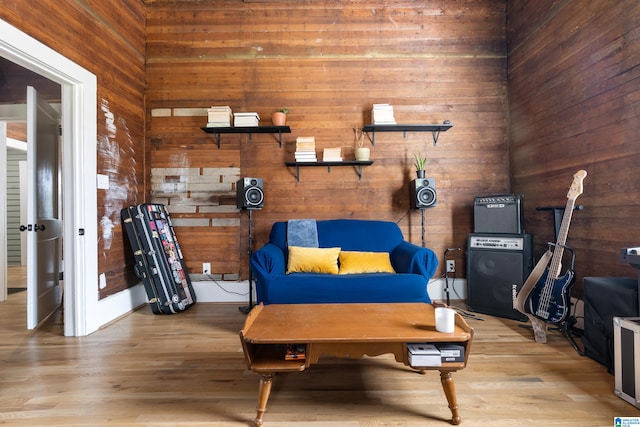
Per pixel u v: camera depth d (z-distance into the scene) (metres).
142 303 3.40
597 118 2.39
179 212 3.55
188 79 3.57
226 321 2.89
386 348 1.50
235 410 1.57
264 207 3.55
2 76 3.37
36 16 2.14
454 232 3.54
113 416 1.53
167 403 1.63
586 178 2.49
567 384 1.78
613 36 2.25
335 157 3.40
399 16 3.58
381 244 3.12
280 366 1.46
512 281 2.84
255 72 3.57
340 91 3.56
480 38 3.59
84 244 2.58
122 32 3.16
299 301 2.52
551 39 2.87
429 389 1.75
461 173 3.56
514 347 2.28
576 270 2.59
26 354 2.21
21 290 4.16
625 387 1.62
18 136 5.33
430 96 3.57
